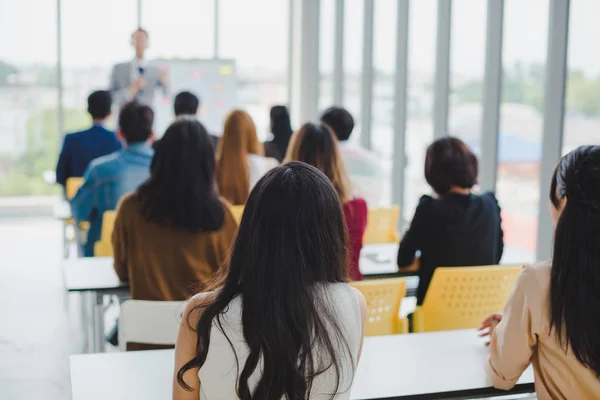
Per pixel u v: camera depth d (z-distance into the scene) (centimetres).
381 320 297
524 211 471
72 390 204
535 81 458
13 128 928
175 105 585
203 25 991
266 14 1011
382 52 744
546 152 436
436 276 300
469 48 552
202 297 165
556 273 187
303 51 984
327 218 160
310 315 156
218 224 290
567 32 418
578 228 183
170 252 290
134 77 843
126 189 438
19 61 922
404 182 694
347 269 166
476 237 329
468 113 557
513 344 198
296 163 165
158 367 221
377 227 452
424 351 238
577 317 184
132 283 296
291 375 155
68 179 549
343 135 492
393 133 705
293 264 155
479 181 526
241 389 159
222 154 445
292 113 1026
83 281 330
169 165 286
